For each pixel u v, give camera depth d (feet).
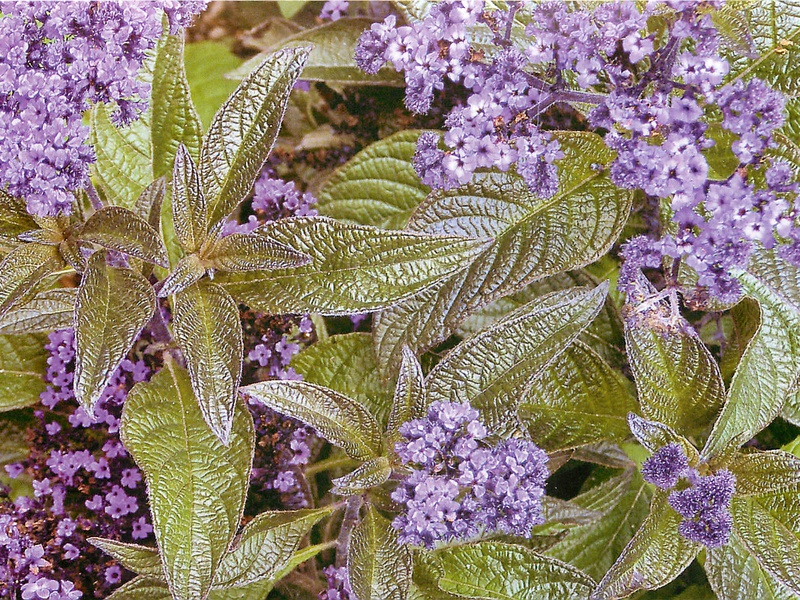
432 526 1.05
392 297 1.11
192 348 1.09
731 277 1.13
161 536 1.08
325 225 1.12
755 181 1.12
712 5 1.03
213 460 1.12
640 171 1.08
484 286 1.25
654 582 1.17
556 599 1.22
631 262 1.15
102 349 1.03
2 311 1.01
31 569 1.21
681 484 1.21
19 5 1.03
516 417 1.20
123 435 1.12
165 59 1.29
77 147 1.03
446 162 1.13
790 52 1.22
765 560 1.18
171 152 1.32
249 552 1.19
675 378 1.24
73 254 1.10
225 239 1.12
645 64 1.20
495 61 1.13
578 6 1.14
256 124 1.14
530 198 1.26
